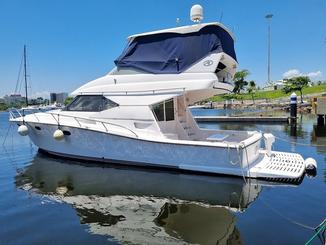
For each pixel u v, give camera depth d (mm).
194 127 10375
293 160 8406
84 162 9336
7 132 20375
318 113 19031
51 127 9484
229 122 24375
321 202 5840
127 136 8438
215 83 8492
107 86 9484
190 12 9188
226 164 7555
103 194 6609
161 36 9062
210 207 5750
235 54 9555
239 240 4344
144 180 7504
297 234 4496
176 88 8633
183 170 8008
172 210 5656
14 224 5066
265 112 33500
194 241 4363
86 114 9492
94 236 4590
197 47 8625
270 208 5582
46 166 9070
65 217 5359
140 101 8891
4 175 8273
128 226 4941
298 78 42719
